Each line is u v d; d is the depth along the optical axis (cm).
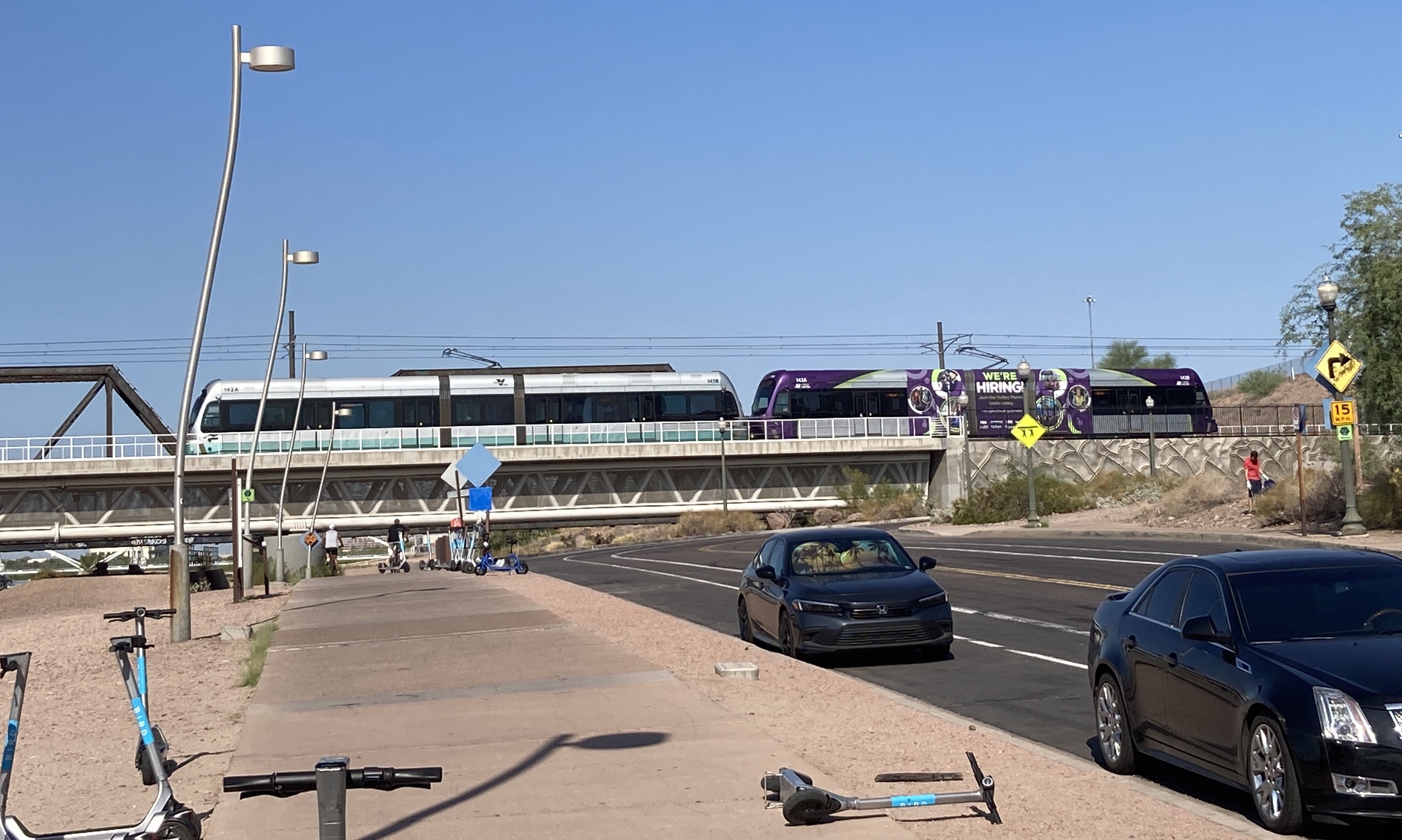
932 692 1471
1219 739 889
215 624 2528
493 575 3759
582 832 794
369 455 6319
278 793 533
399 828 816
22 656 677
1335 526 3316
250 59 2169
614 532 7912
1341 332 3569
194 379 2209
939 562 3416
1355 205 3584
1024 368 4912
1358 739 779
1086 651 1734
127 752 1130
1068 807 851
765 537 5709
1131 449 7225
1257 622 909
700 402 6812
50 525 6388
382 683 1431
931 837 781
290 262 4100
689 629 1947
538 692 1320
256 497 6506
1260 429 7500
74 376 6650
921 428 7112
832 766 978
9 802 944
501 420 6519
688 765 964
